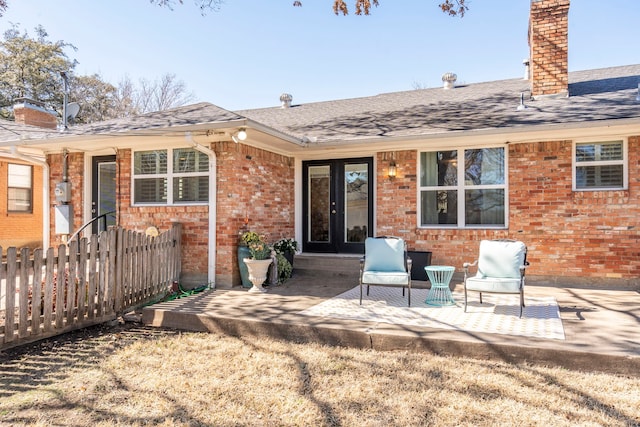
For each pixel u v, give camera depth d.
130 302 6.58
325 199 10.16
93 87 27.12
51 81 24.25
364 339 4.92
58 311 5.35
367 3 7.59
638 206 7.40
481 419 3.22
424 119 9.07
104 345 5.17
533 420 3.18
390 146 8.90
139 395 3.73
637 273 7.42
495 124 7.71
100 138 7.97
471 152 8.55
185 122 7.45
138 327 6.06
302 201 10.30
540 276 7.98
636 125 6.72
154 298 7.22
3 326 4.75
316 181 10.26
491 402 3.49
